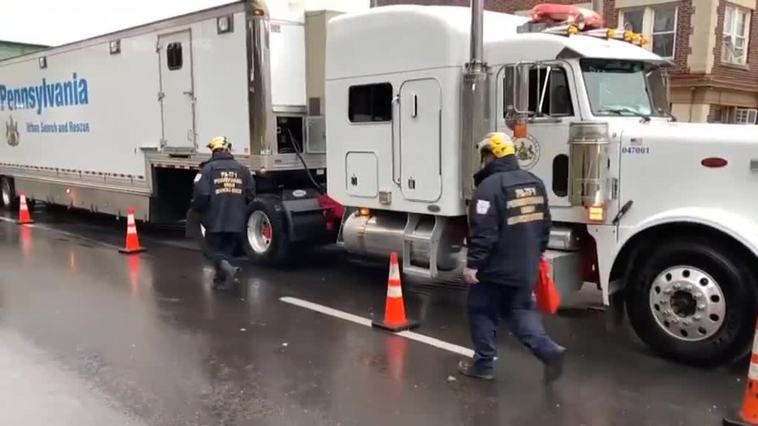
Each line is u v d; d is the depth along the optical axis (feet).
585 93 19.79
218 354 18.84
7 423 14.48
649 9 51.85
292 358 18.53
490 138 15.96
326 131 26.91
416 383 16.75
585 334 20.52
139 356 18.65
